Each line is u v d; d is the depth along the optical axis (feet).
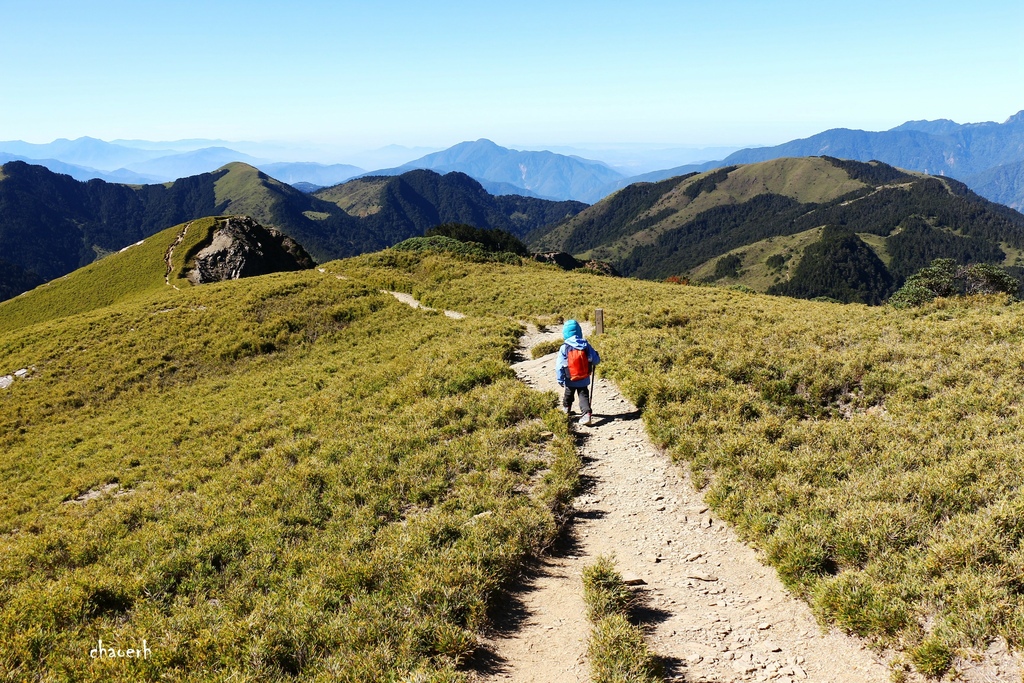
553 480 36.65
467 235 387.14
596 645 21.45
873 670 20.11
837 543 26.81
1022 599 20.72
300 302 119.75
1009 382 41.42
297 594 27.30
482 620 24.03
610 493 36.11
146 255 262.26
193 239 272.31
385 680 20.65
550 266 182.19
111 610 28.04
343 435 52.31
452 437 46.47
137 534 38.96
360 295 125.80
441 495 37.68
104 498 52.54
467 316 106.01
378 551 29.86
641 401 48.83
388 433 48.75
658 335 68.49
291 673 22.39
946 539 25.17
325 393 69.05
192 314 117.19
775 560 27.20
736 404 45.09
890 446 35.96
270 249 297.12
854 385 47.88
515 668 21.47
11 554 36.76
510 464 39.86
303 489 42.37
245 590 29.14
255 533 36.17
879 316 73.87
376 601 25.43
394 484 39.81
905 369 47.60
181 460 58.75
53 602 27.20
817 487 33.06
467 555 28.02
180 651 23.52
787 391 48.03
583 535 31.83
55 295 244.22
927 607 21.77
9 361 106.01
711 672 20.62
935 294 168.96
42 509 52.90
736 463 36.91
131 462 62.13
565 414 46.78
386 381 66.95
